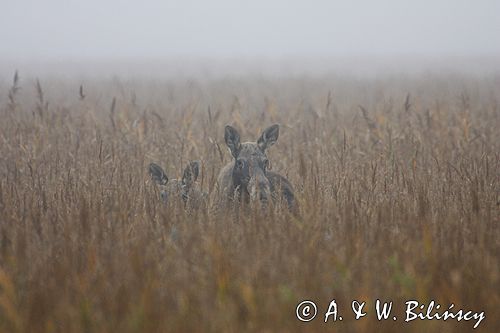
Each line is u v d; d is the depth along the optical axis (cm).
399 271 3138
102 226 3838
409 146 5894
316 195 4238
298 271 3148
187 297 2923
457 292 2955
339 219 3944
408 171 5178
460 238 3500
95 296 2969
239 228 3856
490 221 3875
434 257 3225
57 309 2866
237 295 2956
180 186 4975
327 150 5878
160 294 2998
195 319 2802
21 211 4325
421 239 3606
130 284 3039
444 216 4000
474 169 5069
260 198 4350
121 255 3403
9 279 3053
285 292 2933
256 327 2734
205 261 3309
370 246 3506
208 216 4091
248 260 3259
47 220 4038
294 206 4319
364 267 3216
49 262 3362
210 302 2916
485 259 3291
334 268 3206
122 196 4416
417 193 4497
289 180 5169
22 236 3603
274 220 3859
